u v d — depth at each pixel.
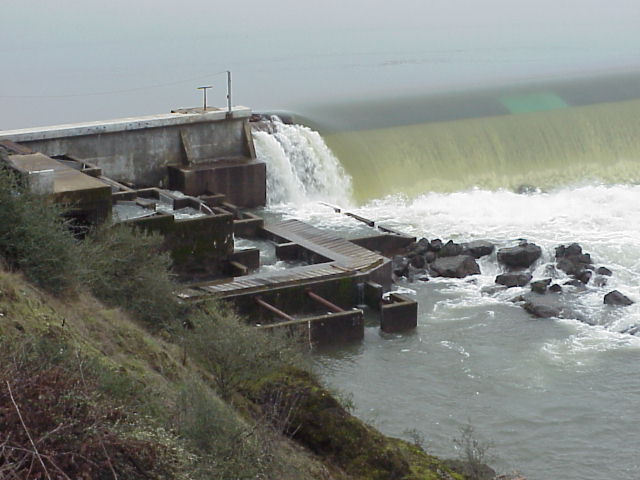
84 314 28.20
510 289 48.03
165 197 50.91
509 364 40.50
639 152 75.19
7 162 40.50
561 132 73.69
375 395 37.81
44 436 15.66
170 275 42.25
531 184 70.44
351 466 26.80
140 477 17.27
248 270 47.62
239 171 60.31
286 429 26.97
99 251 34.31
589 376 39.50
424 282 49.31
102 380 21.12
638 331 43.25
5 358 17.84
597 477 32.53
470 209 61.12
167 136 60.97
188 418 22.30
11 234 28.75
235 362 28.69
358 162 66.44
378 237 51.91
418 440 32.97
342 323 41.66
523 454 33.81
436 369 40.06
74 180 41.03
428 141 69.31
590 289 47.84
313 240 50.72
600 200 61.91
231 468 21.31
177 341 31.97
